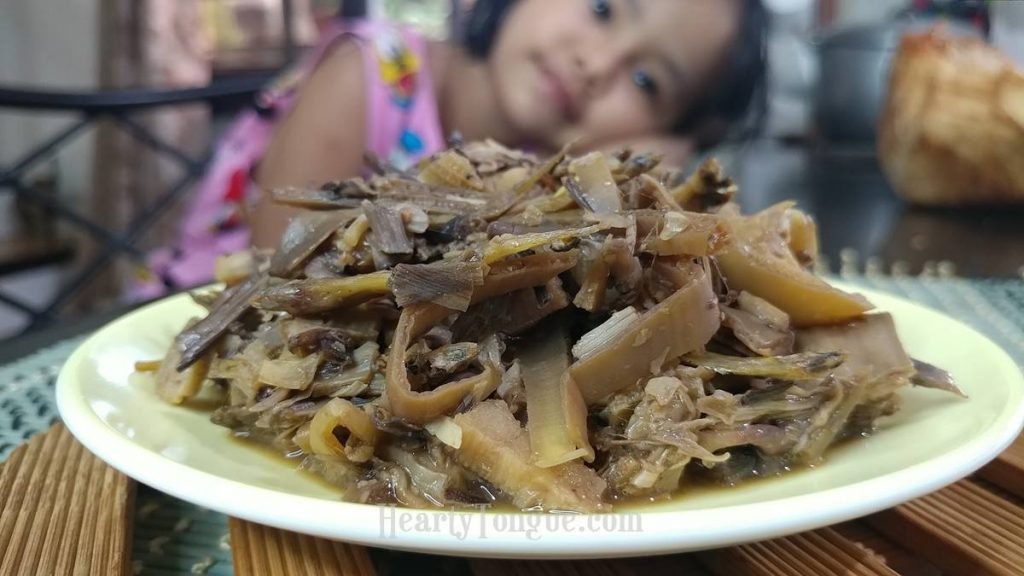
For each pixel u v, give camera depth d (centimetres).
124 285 69
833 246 38
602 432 15
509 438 14
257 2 76
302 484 14
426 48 51
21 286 70
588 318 16
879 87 58
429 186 19
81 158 70
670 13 46
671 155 48
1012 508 15
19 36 69
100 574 13
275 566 13
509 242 15
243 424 16
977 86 42
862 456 15
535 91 47
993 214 45
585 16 46
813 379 15
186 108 72
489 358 15
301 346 16
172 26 71
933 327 20
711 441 14
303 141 46
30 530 14
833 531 14
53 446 17
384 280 16
